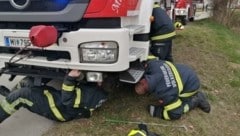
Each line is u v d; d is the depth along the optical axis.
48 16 3.50
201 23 16.66
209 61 7.71
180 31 11.16
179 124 4.20
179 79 4.19
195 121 4.39
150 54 4.97
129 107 4.42
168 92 4.07
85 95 3.78
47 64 3.68
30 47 3.66
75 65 3.55
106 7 3.41
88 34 3.43
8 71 4.04
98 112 4.20
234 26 19.86
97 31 3.41
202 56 8.06
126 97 4.70
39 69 3.93
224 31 15.46
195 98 4.61
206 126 4.41
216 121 4.71
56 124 3.93
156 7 5.01
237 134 4.57
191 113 4.57
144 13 4.30
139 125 3.71
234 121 4.93
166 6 6.47
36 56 3.77
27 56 3.76
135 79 3.91
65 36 3.49
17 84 4.54
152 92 4.10
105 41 3.43
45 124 3.93
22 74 3.94
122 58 3.49
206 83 6.07
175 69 4.25
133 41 4.35
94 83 3.87
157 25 4.95
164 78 4.08
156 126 4.05
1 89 4.35
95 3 3.40
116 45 3.44
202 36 10.88
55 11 3.49
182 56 7.76
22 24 3.73
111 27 3.48
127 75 3.92
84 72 3.64
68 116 3.90
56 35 3.41
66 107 3.81
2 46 3.87
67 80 3.61
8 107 3.74
